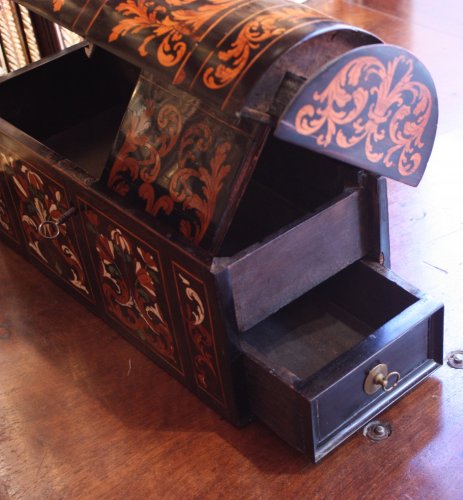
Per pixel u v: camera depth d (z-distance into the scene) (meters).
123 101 2.31
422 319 1.64
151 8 1.62
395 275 1.76
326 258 1.71
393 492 1.57
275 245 1.59
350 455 1.64
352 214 1.71
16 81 2.12
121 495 1.63
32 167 1.86
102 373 1.87
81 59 2.19
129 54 1.60
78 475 1.67
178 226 1.61
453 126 2.40
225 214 1.54
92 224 1.77
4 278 2.13
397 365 1.67
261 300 1.62
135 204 1.68
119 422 1.76
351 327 1.85
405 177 1.66
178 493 1.62
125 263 1.74
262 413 1.67
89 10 1.70
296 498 1.58
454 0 2.92
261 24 1.48
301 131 1.42
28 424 1.78
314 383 1.54
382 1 2.95
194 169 1.59
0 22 2.51
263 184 1.94
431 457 1.61
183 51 1.52
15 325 2.01
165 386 1.82
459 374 1.76
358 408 1.65
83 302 2.01
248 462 1.66
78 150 2.21
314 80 1.39
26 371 1.90
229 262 1.53
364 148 1.54
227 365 1.62
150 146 1.67
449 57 2.67
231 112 1.43
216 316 1.56
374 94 1.49
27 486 1.67
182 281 1.59
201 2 1.59
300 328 1.86
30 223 2.02
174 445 1.71
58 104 2.22
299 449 1.62
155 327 1.78
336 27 1.45
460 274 1.96
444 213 2.13
